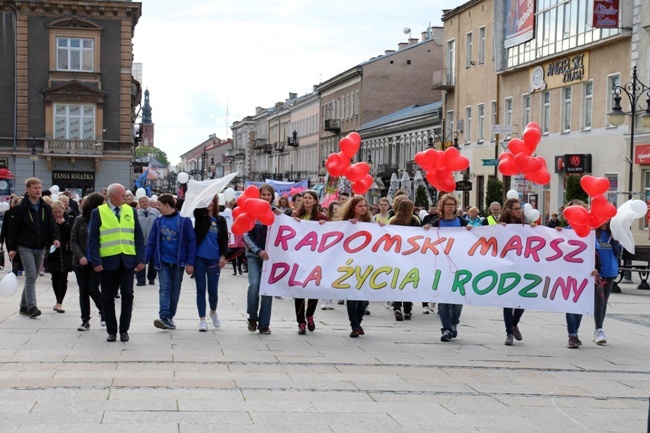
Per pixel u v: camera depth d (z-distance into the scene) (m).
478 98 54.50
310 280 14.27
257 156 140.62
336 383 10.27
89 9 60.38
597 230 14.34
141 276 23.08
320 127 99.69
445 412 8.94
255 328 14.55
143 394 9.31
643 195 37.78
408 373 11.08
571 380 10.95
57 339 13.20
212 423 8.16
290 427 8.12
